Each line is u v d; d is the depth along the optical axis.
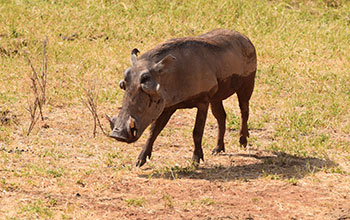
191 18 51.53
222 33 26.88
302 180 23.41
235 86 26.47
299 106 35.91
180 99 23.53
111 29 48.53
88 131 29.98
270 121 33.00
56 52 42.62
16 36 45.50
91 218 18.98
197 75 23.67
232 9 54.00
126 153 26.88
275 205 20.61
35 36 45.50
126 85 22.19
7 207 19.58
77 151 26.88
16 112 32.12
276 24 51.72
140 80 21.86
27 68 39.44
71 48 43.78
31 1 54.31
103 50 44.09
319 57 45.22
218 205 20.47
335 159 26.52
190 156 26.84
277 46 46.72
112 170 24.17
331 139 29.86
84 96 35.44
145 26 49.19
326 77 40.75
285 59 44.66
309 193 21.89
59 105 34.00
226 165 25.58
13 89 35.88
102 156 26.22
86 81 38.16
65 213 19.25
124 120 21.70
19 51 42.41
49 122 30.97
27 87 36.09
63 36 46.75
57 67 40.16
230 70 25.66
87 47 44.38
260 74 41.25
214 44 25.30
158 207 20.17
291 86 39.53
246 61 27.08
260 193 21.80
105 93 36.31
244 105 28.16
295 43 47.56
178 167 24.88
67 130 29.94
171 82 23.03
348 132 31.09
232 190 22.09
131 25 49.25
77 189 21.66
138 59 23.05
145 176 23.61
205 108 24.58
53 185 22.02
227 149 28.27
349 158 26.56
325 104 35.97
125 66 40.94
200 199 21.02
